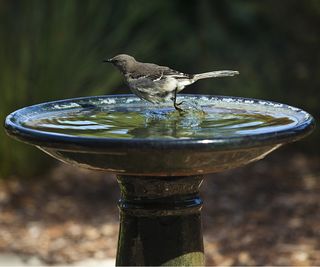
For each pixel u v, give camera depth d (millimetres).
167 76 7609
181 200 6473
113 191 14117
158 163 5680
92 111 7402
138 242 6504
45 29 14930
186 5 18828
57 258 11023
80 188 14195
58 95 14578
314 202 13164
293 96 16031
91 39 15367
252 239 11625
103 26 16062
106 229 12211
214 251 11234
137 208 6461
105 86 15195
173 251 6484
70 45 14938
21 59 14570
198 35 18500
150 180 6336
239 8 17844
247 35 17875
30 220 12570
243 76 16797
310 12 15773
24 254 11148
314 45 15852
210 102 7750
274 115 6992
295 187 14109
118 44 16406
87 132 6254
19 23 15156
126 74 7852
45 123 6645
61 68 14711
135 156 5586
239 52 17484
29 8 15125
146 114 7254
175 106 7551
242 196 13711
